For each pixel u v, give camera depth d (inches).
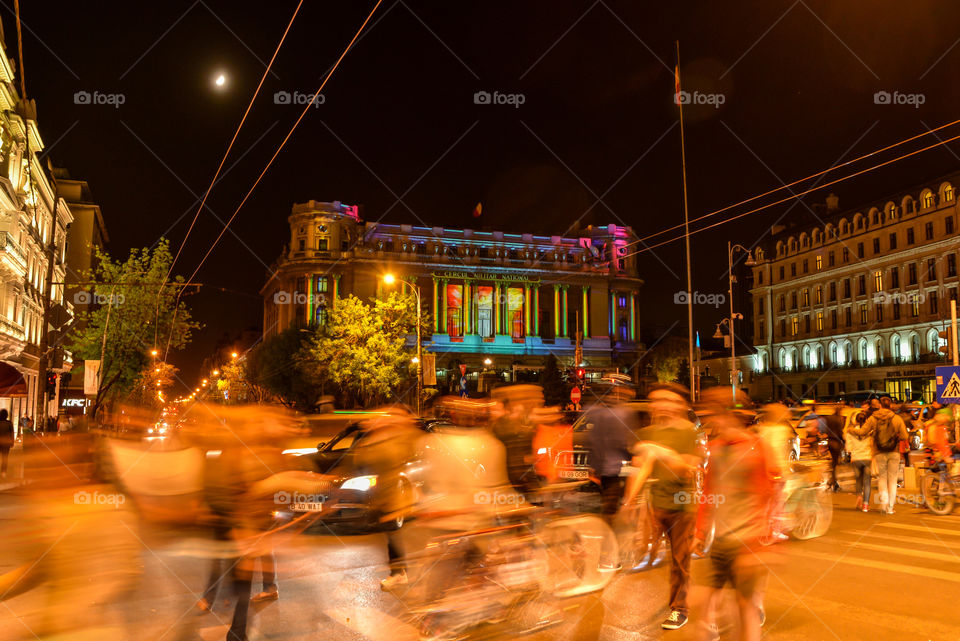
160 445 238.1
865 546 360.5
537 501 250.4
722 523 198.8
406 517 253.3
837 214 2893.7
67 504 518.9
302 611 254.1
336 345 2300.7
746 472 197.9
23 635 230.4
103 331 1617.9
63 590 284.5
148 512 235.0
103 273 1640.0
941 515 477.1
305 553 357.7
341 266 3843.5
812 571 303.9
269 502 227.9
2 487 650.8
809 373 2955.2
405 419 286.5
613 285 4325.8
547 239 4229.8
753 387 3282.5
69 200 2864.2
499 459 246.1
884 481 483.2
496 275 4035.4
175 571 317.7
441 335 3843.5
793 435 623.5
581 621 238.1
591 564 262.2
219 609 259.0
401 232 3971.5
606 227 4404.5
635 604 255.9
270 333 4650.6
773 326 3235.7
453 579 225.6
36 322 1838.1
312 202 3922.2
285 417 238.5
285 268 3858.3
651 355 4306.1
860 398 1658.5
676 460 235.8
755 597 193.2
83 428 670.5
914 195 2512.3
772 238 3334.2
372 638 225.1
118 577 306.7
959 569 307.7
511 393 270.1
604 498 307.6
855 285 2760.8
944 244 2357.3
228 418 230.7
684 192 1252.5
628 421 314.2
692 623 235.5
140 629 235.8
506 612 229.3
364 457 286.7
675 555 232.7
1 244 1283.2
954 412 721.6
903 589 274.1
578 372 1448.1
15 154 1483.8
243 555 220.5
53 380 1120.8
